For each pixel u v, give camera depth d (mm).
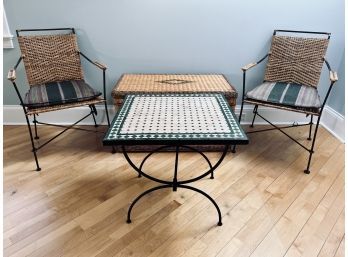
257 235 1401
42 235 1385
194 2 2072
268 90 1954
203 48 2238
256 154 2074
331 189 1724
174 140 1166
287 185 1753
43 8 2051
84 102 1843
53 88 1907
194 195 1658
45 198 1620
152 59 2271
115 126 1271
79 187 1715
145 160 1811
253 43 2225
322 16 2131
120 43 2203
